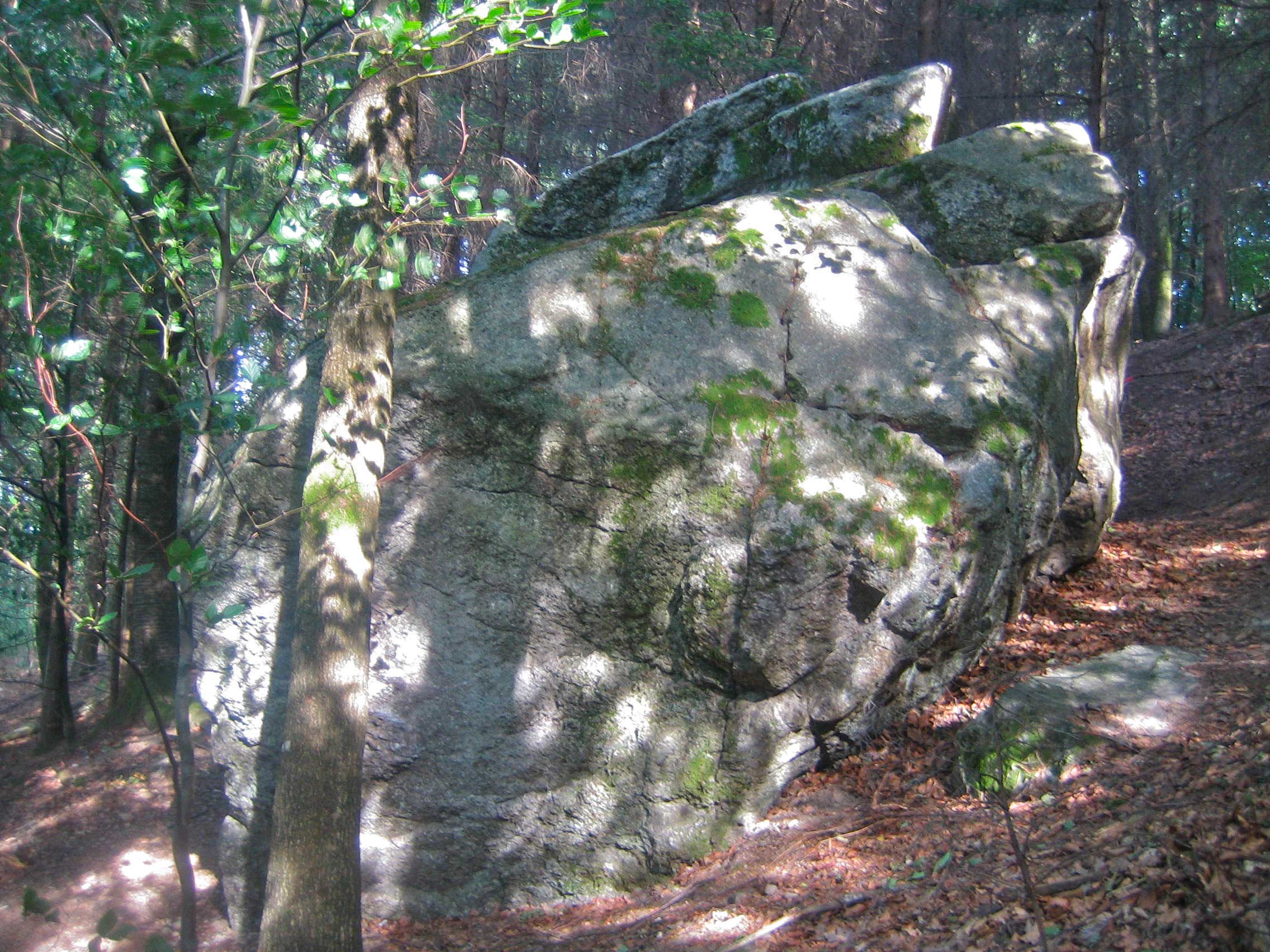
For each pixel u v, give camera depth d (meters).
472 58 14.84
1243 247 29.66
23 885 8.73
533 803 7.03
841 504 6.75
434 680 7.12
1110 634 8.09
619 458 6.98
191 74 4.31
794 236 7.81
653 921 6.19
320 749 5.77
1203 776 5.42
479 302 7.35
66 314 5.82
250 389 5.67
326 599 5.95
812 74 16.64
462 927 6.88
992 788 5.89
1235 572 9.00
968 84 22.06
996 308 8.01
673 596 6.88
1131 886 4.64
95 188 4.67
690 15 16.86
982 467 7.15
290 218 4.93
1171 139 22.30
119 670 12.01
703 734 6.86
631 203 9.50
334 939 5.55
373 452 6.30
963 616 7.30
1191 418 14.38
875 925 5.29
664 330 7.26
